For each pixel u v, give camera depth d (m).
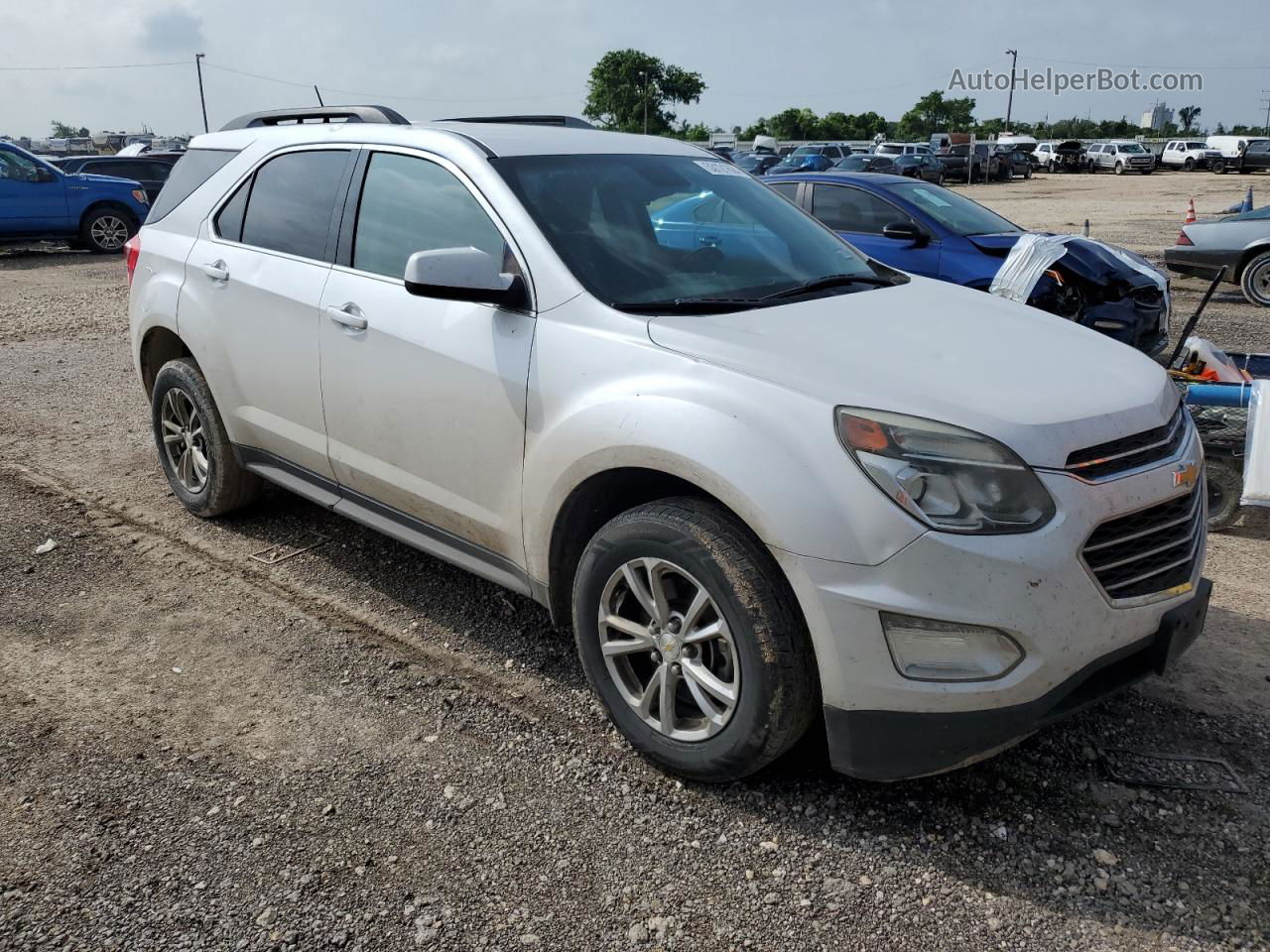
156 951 2.39
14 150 16.52
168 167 21.50
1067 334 3.37
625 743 3.21
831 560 2.53
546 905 2.54
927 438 2.53
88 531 4.86
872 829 2.79
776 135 93.44
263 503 5.19
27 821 2.82
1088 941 2.41
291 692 3.49
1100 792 2.94
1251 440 4.48
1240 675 3.58
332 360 3.85
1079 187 36.78
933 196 9.04
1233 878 2.60
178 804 2.90
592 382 3.01
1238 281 11.96
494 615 4.05
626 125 93.62
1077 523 2.53
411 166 3.76
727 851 2.72
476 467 3.39
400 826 2.82
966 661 2.52
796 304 3.32
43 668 3.63
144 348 5.00
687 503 2.84
